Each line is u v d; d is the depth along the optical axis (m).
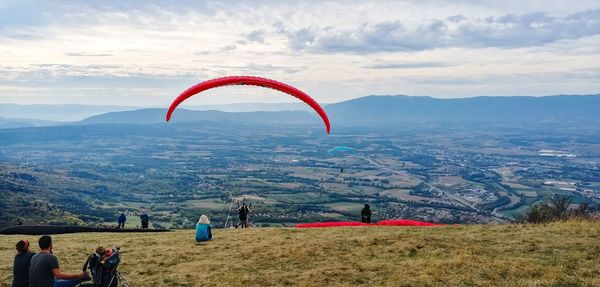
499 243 19.25
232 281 15.84
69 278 12.84
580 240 19.08
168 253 20.27
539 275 15.25
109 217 118.19
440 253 17.88
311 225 29.92
